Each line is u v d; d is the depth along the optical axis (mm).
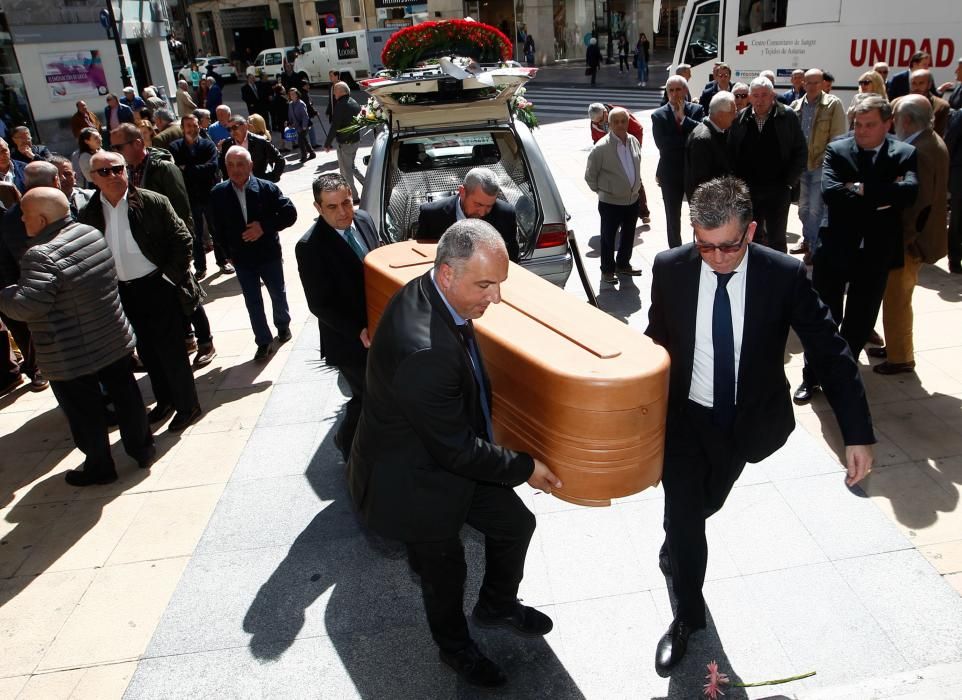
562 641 2963
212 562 3562
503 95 5668
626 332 2623
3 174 6270
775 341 2609
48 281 3674
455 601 2701
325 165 13992
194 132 7684
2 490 4336
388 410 2395
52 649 3119
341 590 3332
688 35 13156
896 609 2984
